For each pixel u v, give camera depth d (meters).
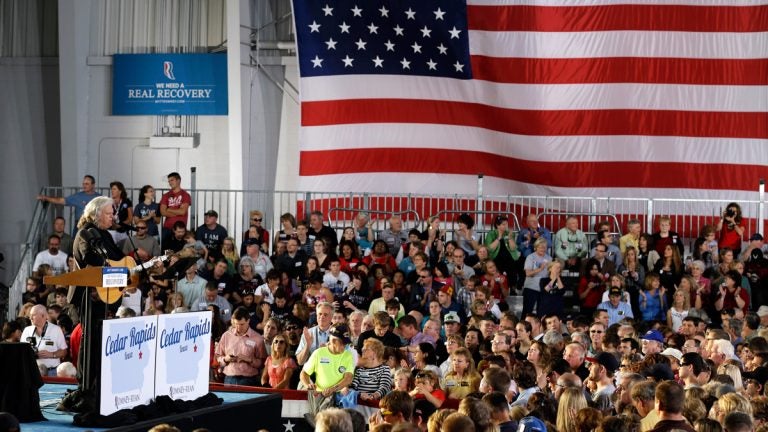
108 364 11.00
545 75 25.53
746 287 21.53
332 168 25.80
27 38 30.00
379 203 25.42
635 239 23.06
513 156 25.59
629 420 9.91
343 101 25.86
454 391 14.42
